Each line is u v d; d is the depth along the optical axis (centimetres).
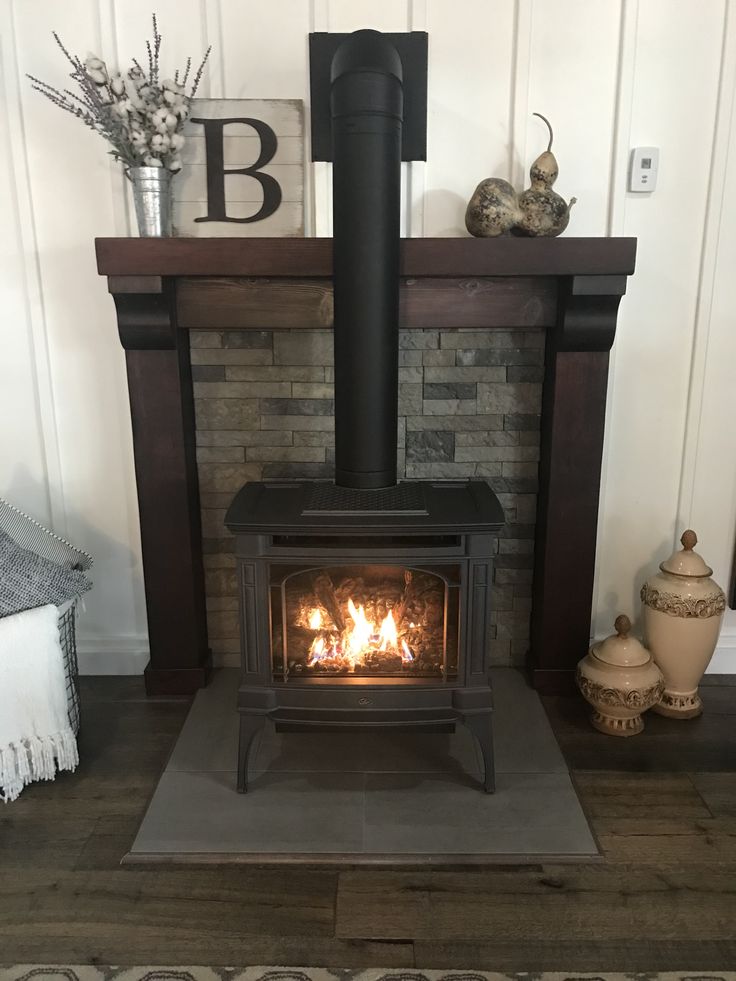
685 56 209
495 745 212
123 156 198
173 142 195
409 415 231
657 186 218
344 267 180
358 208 176
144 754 211
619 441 236
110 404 232
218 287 208
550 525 226
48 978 146
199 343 224
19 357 228
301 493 198
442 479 235
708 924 157
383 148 173
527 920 158
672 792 196
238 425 230
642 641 249
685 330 228
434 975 146
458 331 224
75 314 225
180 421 219
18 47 208
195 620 235
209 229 213
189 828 181
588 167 216
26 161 214
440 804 189
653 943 153
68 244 220
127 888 166
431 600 191
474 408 230
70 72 210
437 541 182
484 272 197
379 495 192
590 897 164
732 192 217
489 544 179
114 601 248
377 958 150
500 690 238
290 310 210
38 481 237
